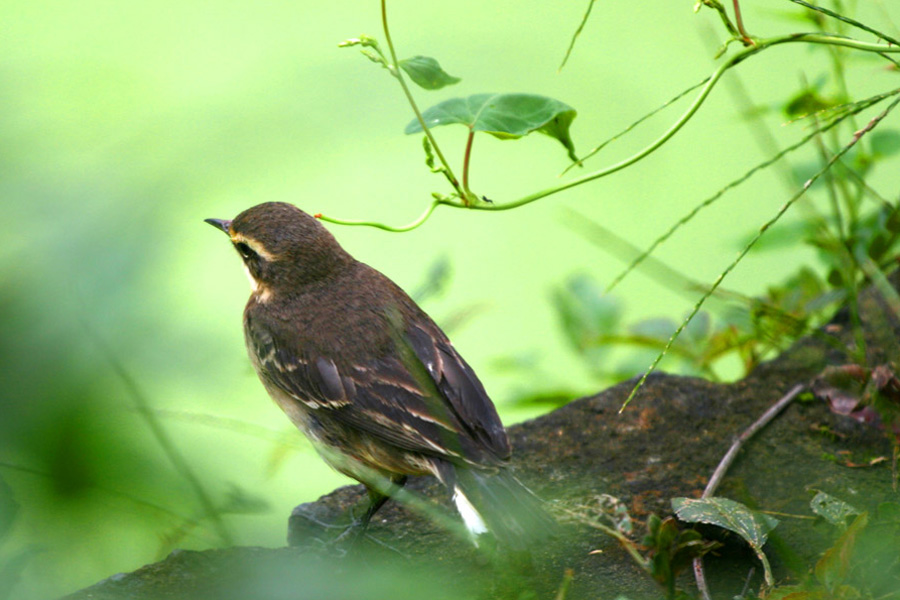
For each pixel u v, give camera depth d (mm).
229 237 9422
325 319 8508
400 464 7934
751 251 10664
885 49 7312
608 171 7234
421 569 7441
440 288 8477
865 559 6090
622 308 11781
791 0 7344
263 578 2783
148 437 2412
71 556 2371
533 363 11797
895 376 8086
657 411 9297
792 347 10141
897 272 10594
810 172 10797
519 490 7094
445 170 7449
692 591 6809
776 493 7941
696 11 7137
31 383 1853
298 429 8695
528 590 6871
